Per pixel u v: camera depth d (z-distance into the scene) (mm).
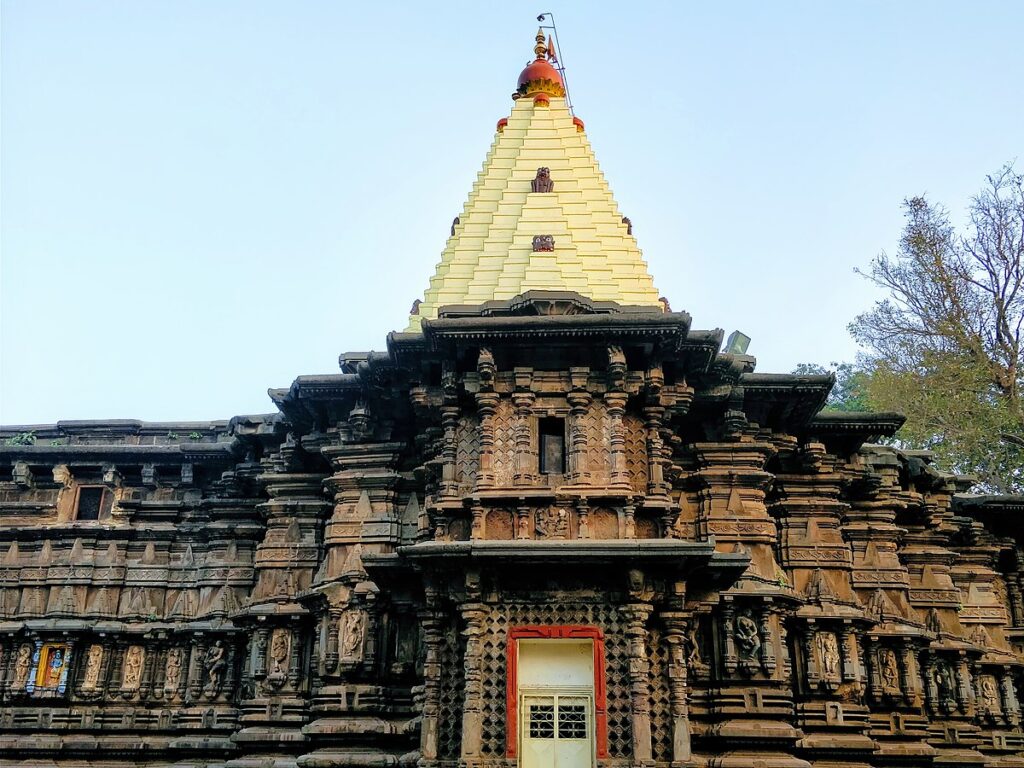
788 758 21062
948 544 30656
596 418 20391
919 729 25047
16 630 27359
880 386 41000
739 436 23625
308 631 24438
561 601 19000
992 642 29672
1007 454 38469
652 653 19047
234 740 23281
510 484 19922
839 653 23953
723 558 18891
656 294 23875
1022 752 28156
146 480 29047
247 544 28031
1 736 26797
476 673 18391
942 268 40531
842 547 25062
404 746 21781
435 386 21766
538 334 20062
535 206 24641
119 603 28250
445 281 24094
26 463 29328
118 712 27016
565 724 18516
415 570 19391
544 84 28312
